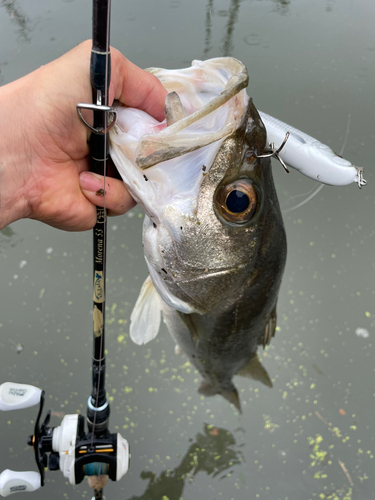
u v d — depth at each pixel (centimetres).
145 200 38
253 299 48
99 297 41
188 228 39
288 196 93
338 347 83
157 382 81
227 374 65
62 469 42
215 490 71
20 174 36
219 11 95
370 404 78
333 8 97
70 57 35
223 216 39
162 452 75
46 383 77
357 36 95
